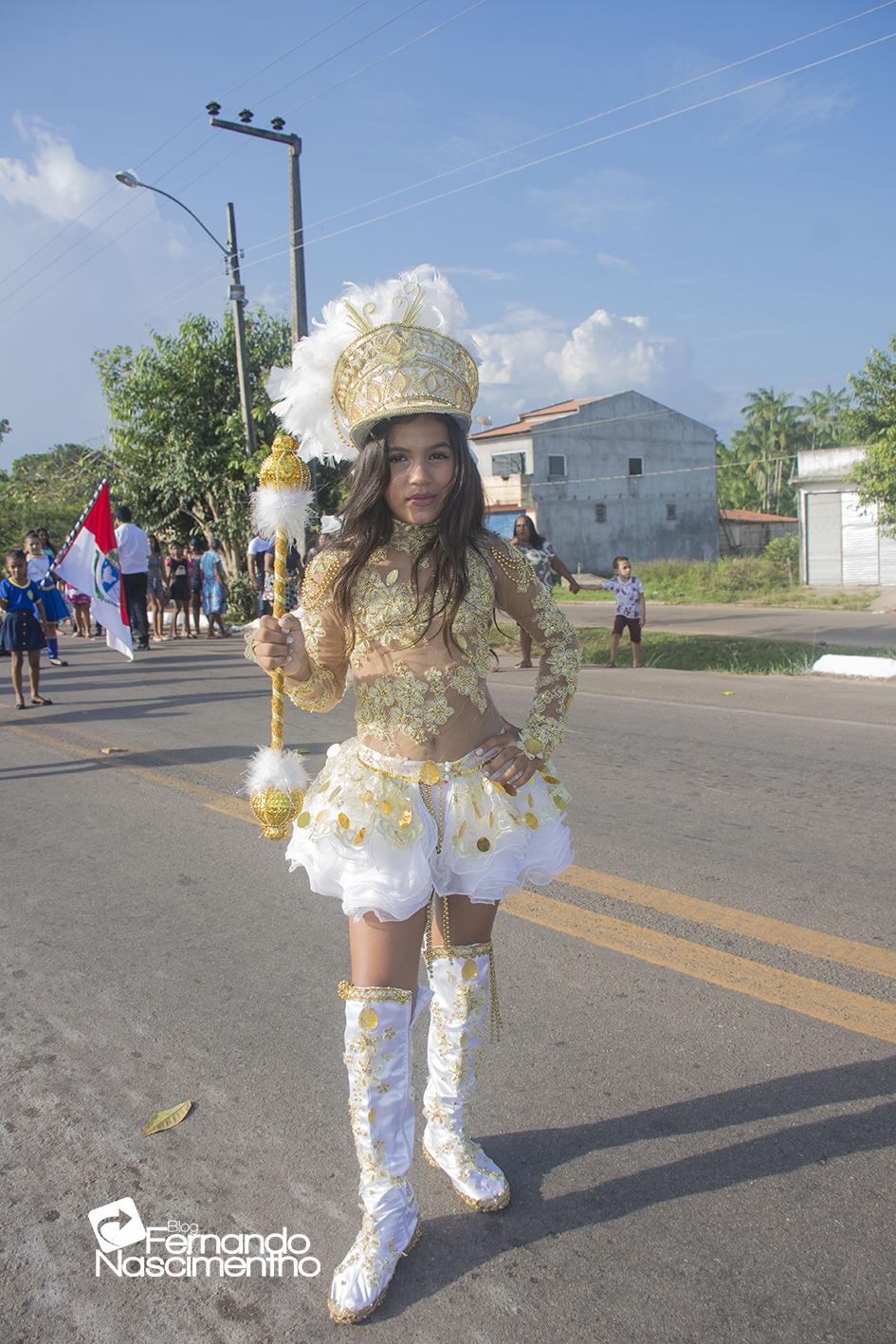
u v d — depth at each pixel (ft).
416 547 7.50
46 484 143.43
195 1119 9.57
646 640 51.55
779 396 196.24
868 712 28.25
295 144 59.67
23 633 33.12
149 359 67.41
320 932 13.79
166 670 42.42
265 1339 7.06
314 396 7.97
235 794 21.06
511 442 141.08
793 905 14.03
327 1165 8.86
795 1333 6.88
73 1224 8.24
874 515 95.96
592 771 21.81
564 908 14.14
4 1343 7.08
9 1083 10.30
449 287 7.86
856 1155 8.70
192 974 12.61
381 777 7.54
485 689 7.85
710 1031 10.77
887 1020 10.90
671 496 150.20
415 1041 10.85
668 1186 8.41
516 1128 9.25
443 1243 7.85
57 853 17.61
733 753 23.32
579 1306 7.18
